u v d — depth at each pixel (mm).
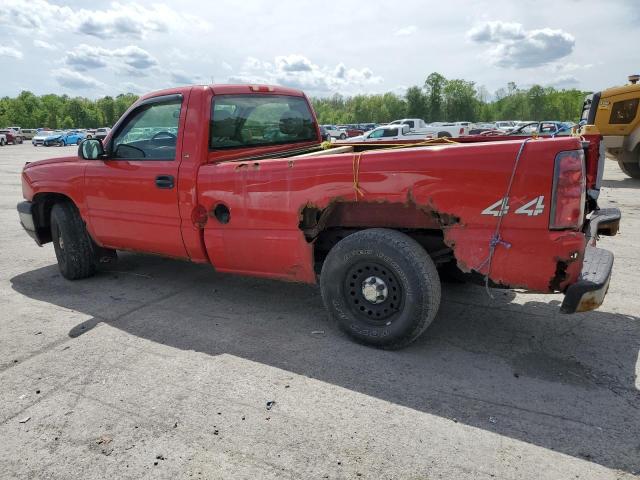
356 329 3836
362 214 3939
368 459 2607
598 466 2525
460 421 2910
